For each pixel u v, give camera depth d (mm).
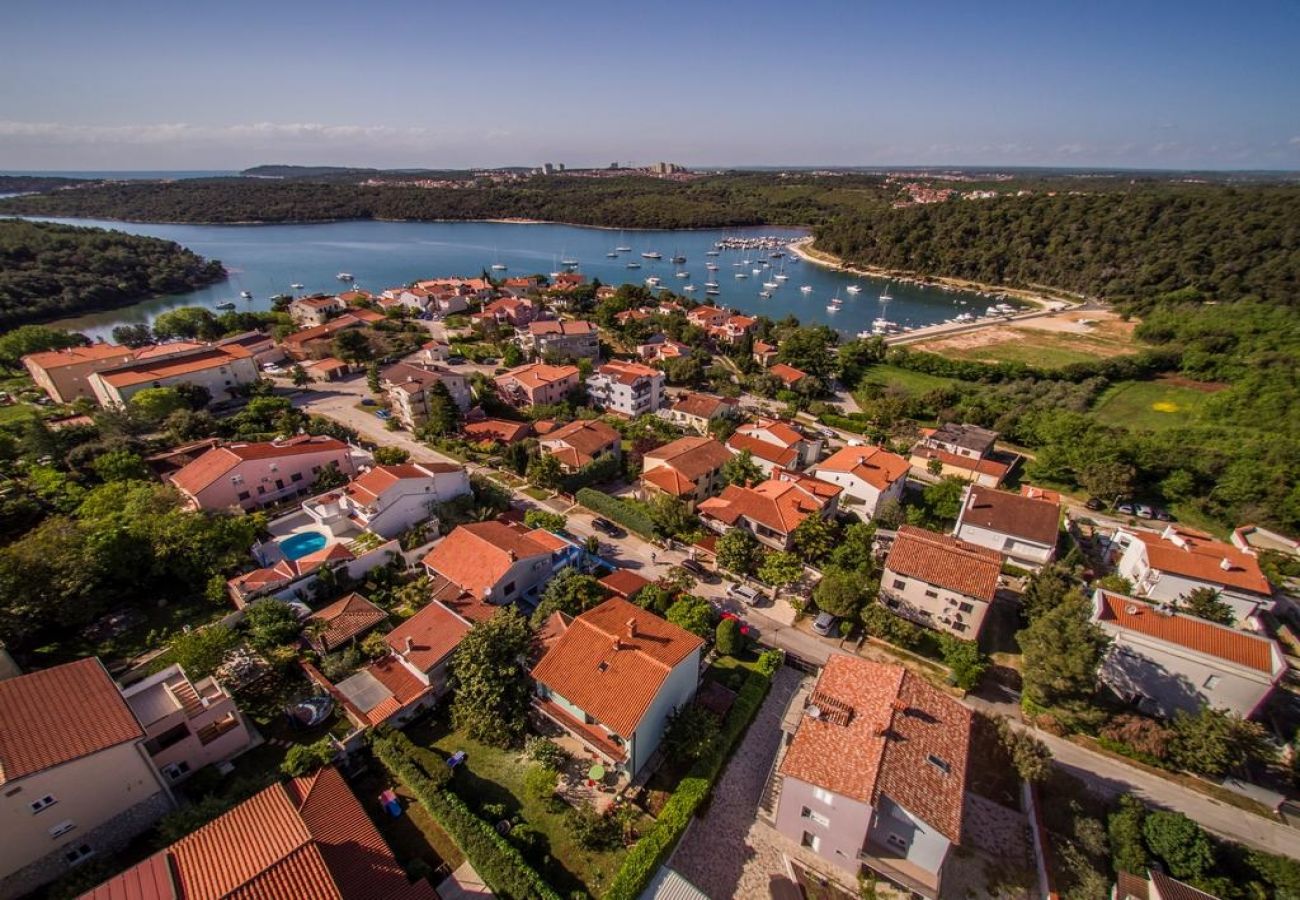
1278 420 97938
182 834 30703
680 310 177375
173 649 42062
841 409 119500
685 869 33688
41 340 118250
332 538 60250
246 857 26766
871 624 50875
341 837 30688
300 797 32594
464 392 102062
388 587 55031
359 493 62375
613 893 30125
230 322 142875
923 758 33594
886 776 31906
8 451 72250
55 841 29688
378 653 45969
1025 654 45375
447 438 88312
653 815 36031
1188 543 60281
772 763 40438
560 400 109312
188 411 86438
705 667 47781
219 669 42375
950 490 72438
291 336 131250
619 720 35906
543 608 47938
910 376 137625
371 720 39688
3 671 41125
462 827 33031
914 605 53250
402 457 79062
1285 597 60500
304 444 72562
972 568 51594
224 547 54188
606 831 34375
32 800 28359
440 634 45031
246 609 48625
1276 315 146000
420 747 39531
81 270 180500
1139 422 110562
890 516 69125
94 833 31062
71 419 87312
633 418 103688
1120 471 79938
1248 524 75500
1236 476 78125
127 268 191625
